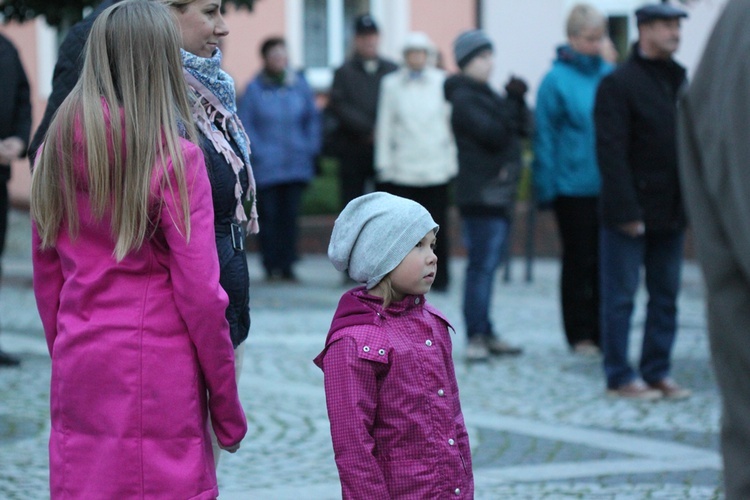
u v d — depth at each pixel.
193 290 4.62
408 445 4.86
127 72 4.69
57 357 4.74
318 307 16.17
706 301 2.74
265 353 12.77
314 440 9.04
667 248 10.70
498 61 26.84
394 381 4.86
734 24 2.65
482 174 12.19
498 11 26.81
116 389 4.61
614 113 10.29
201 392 4.79
